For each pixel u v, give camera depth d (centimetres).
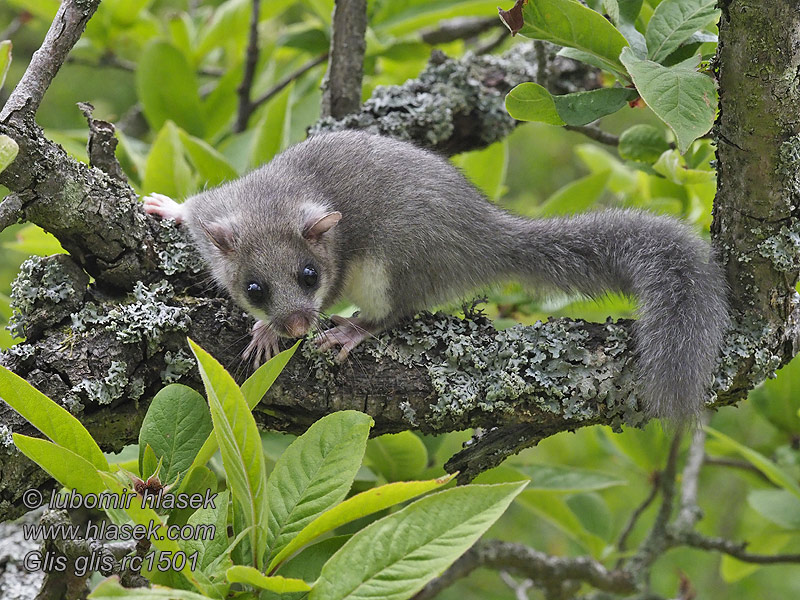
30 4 1105
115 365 615
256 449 437
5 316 884
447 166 874
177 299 679
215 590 448
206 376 421
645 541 967
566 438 1305
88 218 629
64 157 616
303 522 478
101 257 652
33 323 630
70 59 1186
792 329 680
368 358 658
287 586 423
